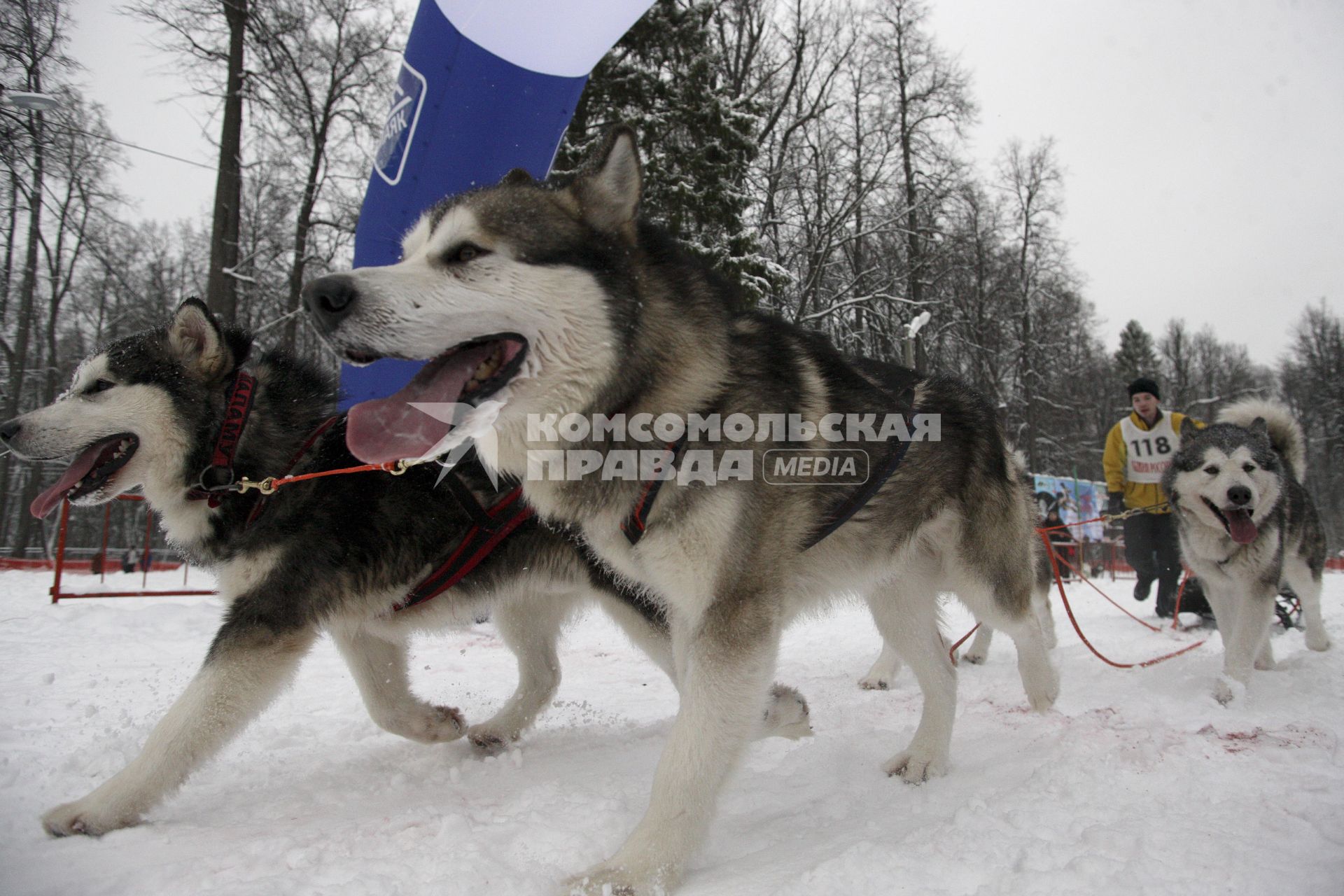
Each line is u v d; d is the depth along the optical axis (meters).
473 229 2.18
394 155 4.77
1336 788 2.49
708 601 2.31
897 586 3.14
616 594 3.31
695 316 2.43
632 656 5.80
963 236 20.27
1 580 10.70
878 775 2.90
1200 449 4.57
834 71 18.38
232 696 2.65
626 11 4.44
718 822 2.46
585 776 2.93
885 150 18.59
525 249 2.20
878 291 17.56
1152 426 7.26
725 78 17.66
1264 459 4.41
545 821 2.37
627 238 2.41
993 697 4.17
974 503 3.25
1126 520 7.42
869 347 18.19
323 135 14.62
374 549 2.99
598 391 2.26
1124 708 3.71
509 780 2.93
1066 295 25.89
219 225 12.08
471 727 3.42
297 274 14.89
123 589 9.54
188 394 2.97
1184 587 6.65
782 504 2.39
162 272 25.55
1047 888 1.84
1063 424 30.55
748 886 1.99
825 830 2.36
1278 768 2.71
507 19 4.38
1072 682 4.41
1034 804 2.38
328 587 2.90
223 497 2.90
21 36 11.37
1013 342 25.09
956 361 22.39
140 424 2.91
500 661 5.67
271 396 3.13
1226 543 4.48
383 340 2.02
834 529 2.61
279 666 2.76
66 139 12.63
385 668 3.27
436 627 3.27
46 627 6.38
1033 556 3.62
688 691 2.23
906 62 18.88
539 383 2.21
